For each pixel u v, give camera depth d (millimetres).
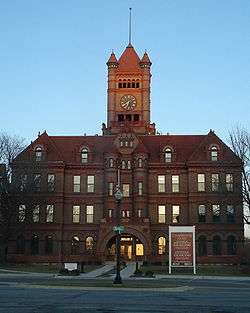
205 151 94000
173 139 101000
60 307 24016
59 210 93562
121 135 97125
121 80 121875
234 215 91312
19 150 88812
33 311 22219
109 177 94875
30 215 86500
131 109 120375
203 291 36375
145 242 88312
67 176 96438
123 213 93750
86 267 75438
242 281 51125
